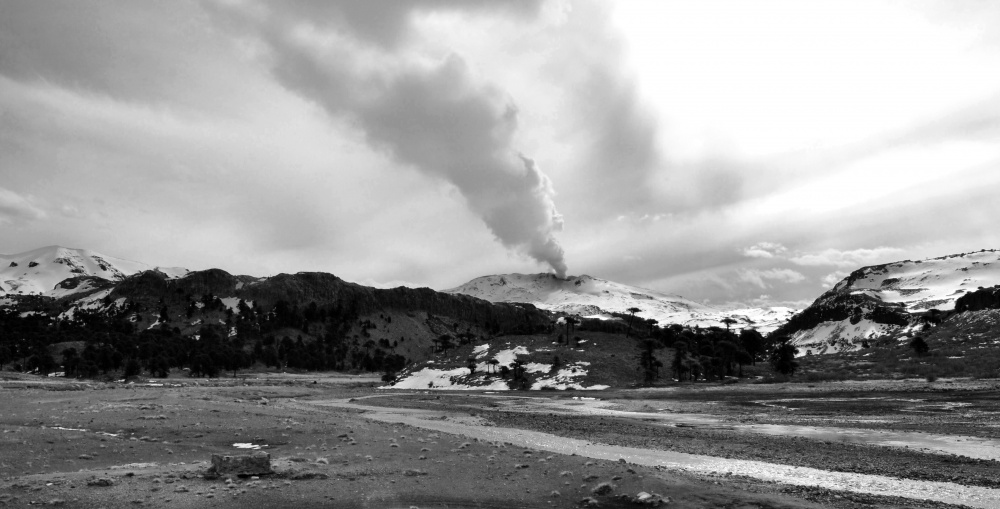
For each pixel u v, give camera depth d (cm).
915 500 2823
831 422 6194
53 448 3578
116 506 2338
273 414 6081
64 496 2450
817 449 4434
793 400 9319
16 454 3359
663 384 14188
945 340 19588
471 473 3092
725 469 3706
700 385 13900
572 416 7619
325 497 2578
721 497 2611
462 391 14738
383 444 4103
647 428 6053
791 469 3681
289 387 17050
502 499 2598
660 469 3675
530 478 2972
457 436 4712
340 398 12025
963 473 3469
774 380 14750
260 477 2916
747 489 2964
